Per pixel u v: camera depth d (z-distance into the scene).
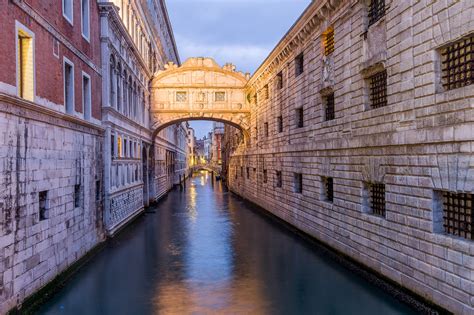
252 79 32.91
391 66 11.92
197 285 12.73
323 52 18.09
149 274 13.95
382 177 12.49
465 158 8.88
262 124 31.44
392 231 11.91
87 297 11.68
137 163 28.17
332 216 16.81
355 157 14.46
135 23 28.34
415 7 10.67
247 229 22.92
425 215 10.32
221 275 13.79
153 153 36.25
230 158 52.50
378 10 13.14
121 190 22.17
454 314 9.20
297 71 22.48
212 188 57.69
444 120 9.59
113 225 20.12
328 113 17.98
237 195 44.78
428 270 10.18
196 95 35.91
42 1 11.82
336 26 16.25
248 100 36.38
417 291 10.66
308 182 20.08
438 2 9.75
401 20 11.34
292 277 13.50
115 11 19.44
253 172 35.06
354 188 14.60
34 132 11.07
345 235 15.44
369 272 13.40
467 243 8.83
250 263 15.34
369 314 10.27
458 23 9.09
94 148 17.25
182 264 15.25
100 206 18.27
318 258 16.05
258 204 33.03
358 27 14.27
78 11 15.40
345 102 15.36
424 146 10.31
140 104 30.38
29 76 11.10
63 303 11.22
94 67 17.61
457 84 9.77
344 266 14.80
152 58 37.22
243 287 12.50
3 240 9.30
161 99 35.59
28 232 10.59
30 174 10.77
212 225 24.34
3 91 9.41
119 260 15.88
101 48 19.02
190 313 10.45
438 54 10.05
